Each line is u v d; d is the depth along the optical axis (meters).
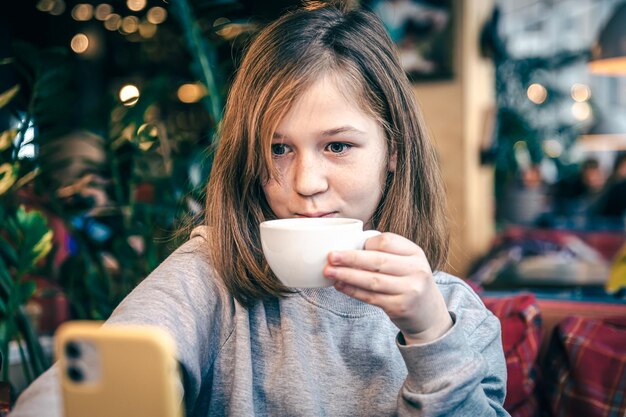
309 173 0.82
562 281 2.58
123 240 1.66
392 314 0.70
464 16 3.64
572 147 5.21
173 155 1.87
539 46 8.03
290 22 0.89
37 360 1.34
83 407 0.53
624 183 4.81
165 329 0.80
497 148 4.35
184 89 3.11
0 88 4.06
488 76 4.52
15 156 1.42
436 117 3.78
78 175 1.69
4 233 1.65
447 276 1.04
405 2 3.69
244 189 0.90
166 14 2.78
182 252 0.95
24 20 4.54
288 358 0.90
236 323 0.92
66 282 1.63
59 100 1.57
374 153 0.86
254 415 0.88
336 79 0.83
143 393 0.52
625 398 1.27
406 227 0.94
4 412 0.91
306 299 0.93
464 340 0.77
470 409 0.78
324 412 0.89
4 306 1.30
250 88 0.88
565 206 5.43
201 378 0.91
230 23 1.82
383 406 0.89
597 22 7.90
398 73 0.92
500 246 3.41
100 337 0.52
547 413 1.38
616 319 1.38
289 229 0.68
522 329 1.36
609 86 7.89
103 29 4.53
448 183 3.78
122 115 1.67
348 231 0.69
